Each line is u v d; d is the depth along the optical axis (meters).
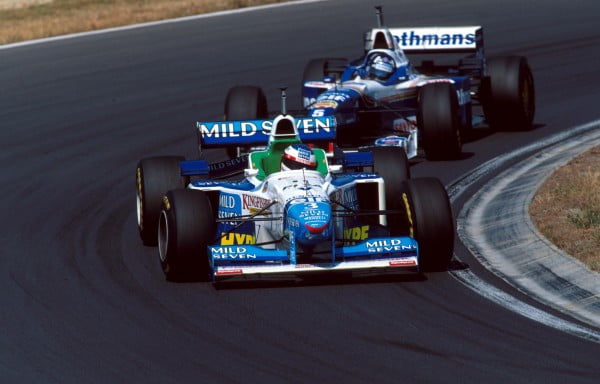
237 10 127.50
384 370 33.12
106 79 92.94
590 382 31.89
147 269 44.06
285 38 108.50
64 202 56.47
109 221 52.19
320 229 39.25
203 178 55.91
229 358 34.53
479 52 70.38
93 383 32.94
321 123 49.00
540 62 90.94
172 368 33.88
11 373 33.88
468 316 37.47
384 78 63.56
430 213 41.16
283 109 45.81
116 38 113.00
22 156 68.25
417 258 40.78
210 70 94.62
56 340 36.59
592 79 83.19
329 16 120.19
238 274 39.69
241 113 61.78
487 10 118.00
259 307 39.06
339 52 99.81
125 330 37.31
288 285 41.34
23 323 38.34
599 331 35.84
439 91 60.72
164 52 104.06
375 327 36.75
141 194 46.69
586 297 38.47
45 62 101.94
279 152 45.03
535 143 64.75
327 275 42.34
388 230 45.84
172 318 38.31
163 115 78.50
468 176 57.66
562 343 34.81
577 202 48.78
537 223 46.28
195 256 41.03
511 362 33.44
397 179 46.72
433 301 39.03
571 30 103.81
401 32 71.12
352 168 49.03
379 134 63.16
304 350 34.97
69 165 65.19
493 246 45.38
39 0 149.00
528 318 37.12
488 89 68.19
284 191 41.66
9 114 81.56
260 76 91.06
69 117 79.38
